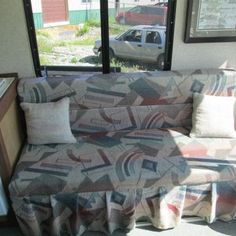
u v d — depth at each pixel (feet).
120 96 6.96
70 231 5.97
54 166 5.85
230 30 7.34
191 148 6.41
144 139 6.81
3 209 5.71
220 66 7.91
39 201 5.61
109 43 7.29
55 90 6.77
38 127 6.50
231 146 6.49
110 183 5.55
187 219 6.37
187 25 7.09
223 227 6.20
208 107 6.81
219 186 5.91
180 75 7.07
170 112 7.29
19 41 6.94
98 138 6.93
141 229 6.16
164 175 5.65
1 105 5.52
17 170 5.78
